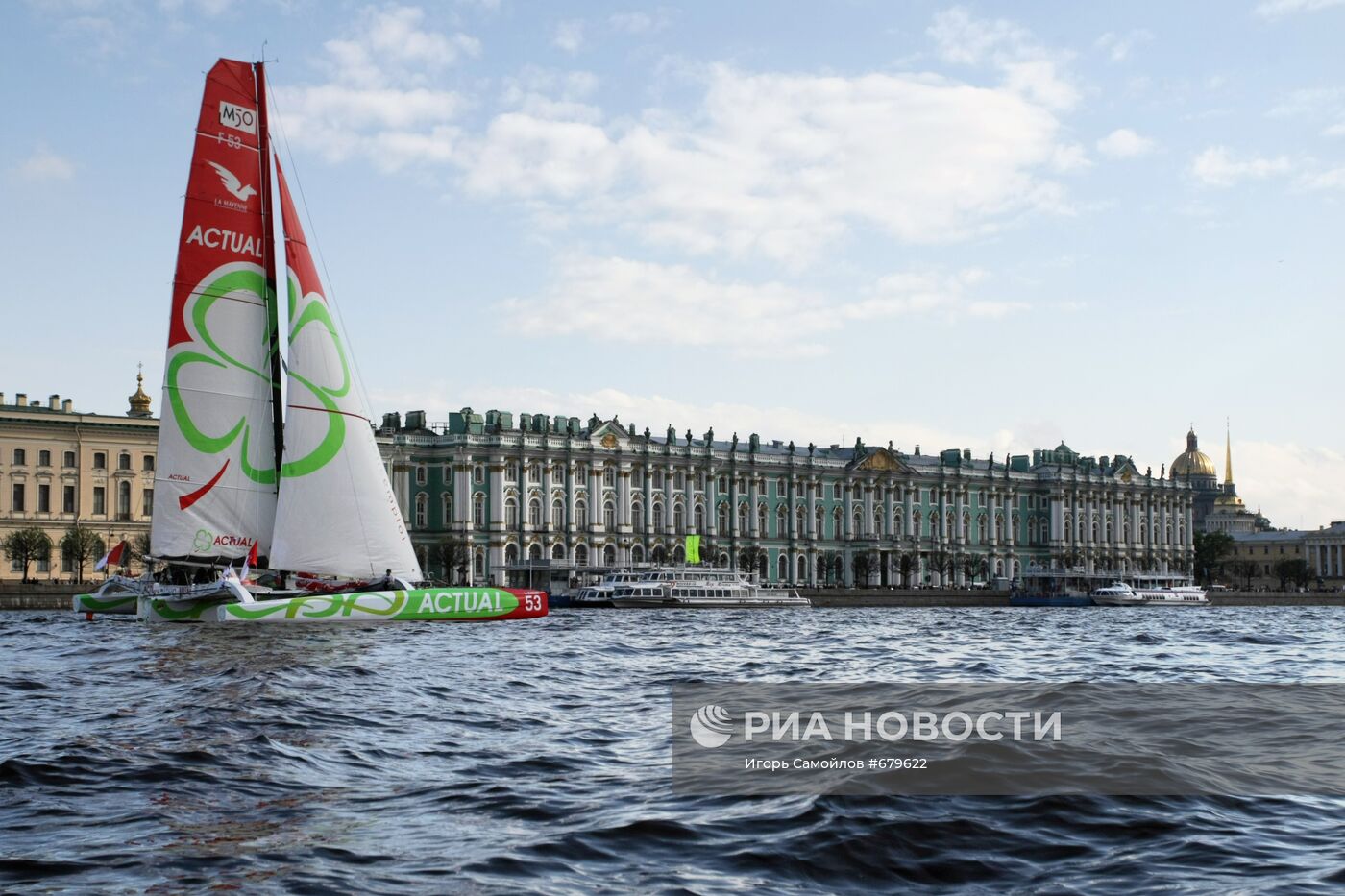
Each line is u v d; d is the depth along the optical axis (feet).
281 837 62.28
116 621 253.85
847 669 158.30
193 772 77.97
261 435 229.25
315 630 215.10
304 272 228.84
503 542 543.80
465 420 548.72
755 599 496.64
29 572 499.51
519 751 87.04
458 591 241.14
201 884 54.70
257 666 147.95
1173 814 64.64
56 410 518.37
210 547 225.35
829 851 58.39
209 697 115.85
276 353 231.71
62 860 58.34
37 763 79.77
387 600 230.68
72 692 123.95
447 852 59.36
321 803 70.13
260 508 229.66
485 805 69.21
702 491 610.24
